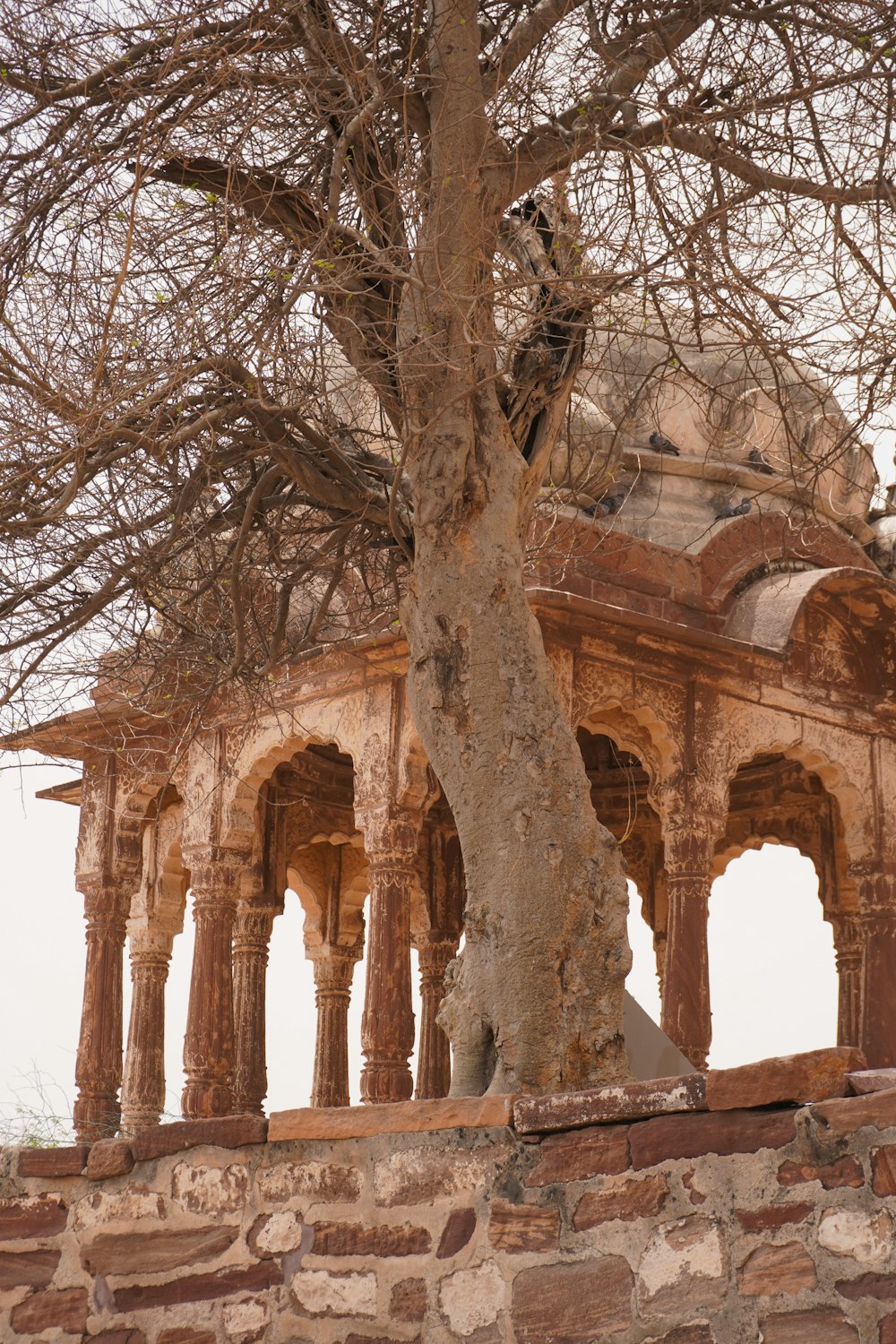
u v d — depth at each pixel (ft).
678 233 19.60
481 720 19.22
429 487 19.93
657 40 20.24
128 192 19.07
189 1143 14.37
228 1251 13.88
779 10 20.58
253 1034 42.34
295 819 45.24
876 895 36.09
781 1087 10.66
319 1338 13.02
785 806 45.21
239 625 22.30
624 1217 11.34
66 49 19.98
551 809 18.81
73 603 21.95
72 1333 14.74
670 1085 11.23
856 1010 42.60
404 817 33.58
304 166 21.12
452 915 46.39
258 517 22.99
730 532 35.42
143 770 39.32
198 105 18.07
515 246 21.88
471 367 18.98
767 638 34.01
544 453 20.89
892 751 37.11
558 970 18.20
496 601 19.66
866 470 40.09
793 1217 10.41
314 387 20.45
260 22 19.11
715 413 36.96
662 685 33.68
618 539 33.47
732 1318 10.55
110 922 39.68
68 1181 15.20
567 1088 17.78
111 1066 38.83
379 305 21.06
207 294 19.42
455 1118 12.53
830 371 20.93
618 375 36.52
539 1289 11.68
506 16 21.42
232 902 36.99
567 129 20.76
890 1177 9.96
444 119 19.88
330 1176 13.29
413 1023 33.27
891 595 36.09
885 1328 9.78
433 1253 12.42
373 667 33.88
